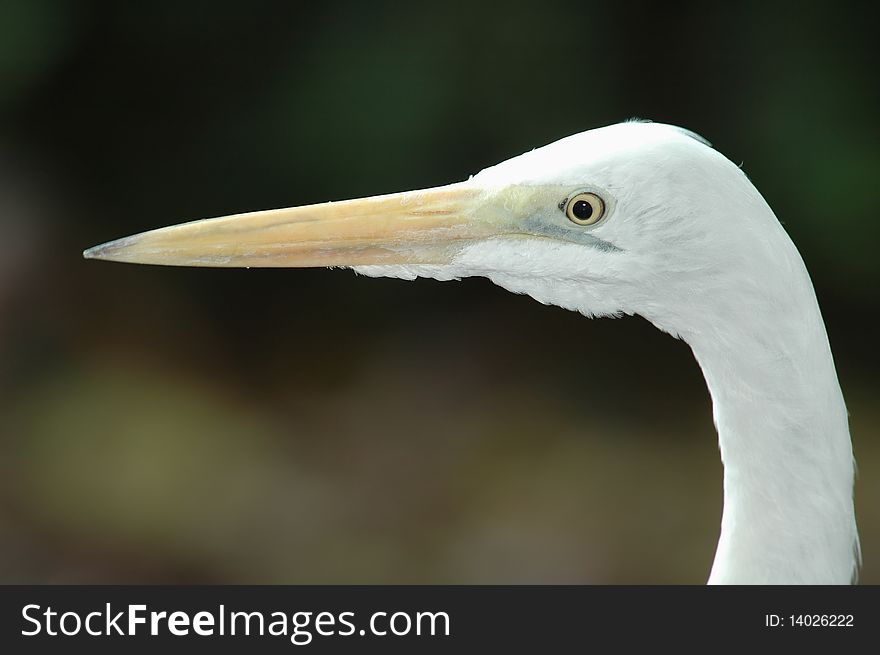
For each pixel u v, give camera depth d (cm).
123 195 1458
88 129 1448
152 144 1438
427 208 427
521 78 1319
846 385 1381
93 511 1168
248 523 1172
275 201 1402
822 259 1316
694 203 382
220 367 1429
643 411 1372
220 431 1305
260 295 1506
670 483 1238
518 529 1172
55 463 1232
